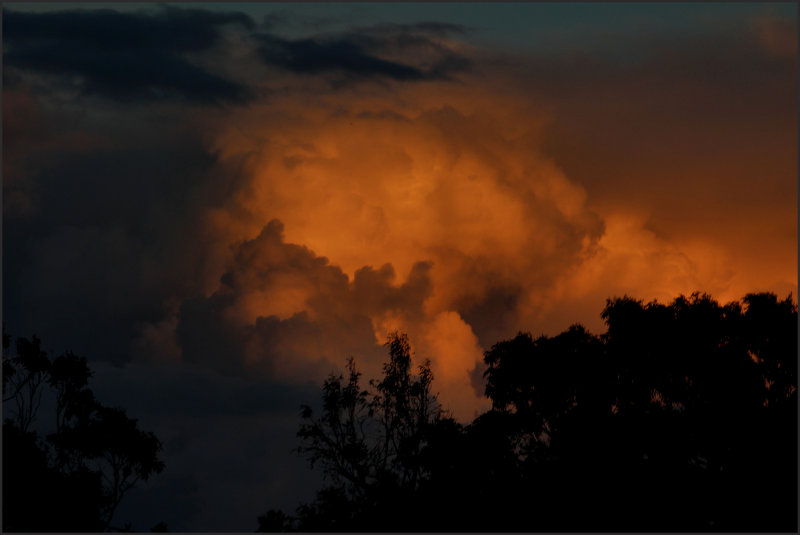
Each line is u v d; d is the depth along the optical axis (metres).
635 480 82.31
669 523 78.19
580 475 82.12
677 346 102.12
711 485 84.25
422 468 92.19
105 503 101.88
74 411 108.44
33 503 91.38
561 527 78.31
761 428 89.88
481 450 89.00
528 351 105.12
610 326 108.56
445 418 96.50
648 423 87.31
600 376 102.19
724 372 98.50
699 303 106.19
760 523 79.12
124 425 107.50
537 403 102.94
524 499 81.62
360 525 83.00
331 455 100.00
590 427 86.44
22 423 107.44
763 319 103.12
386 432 102.56
